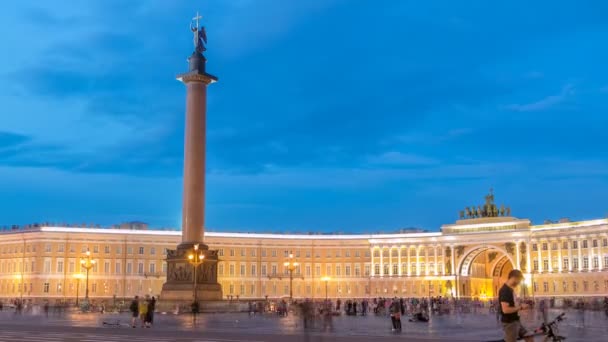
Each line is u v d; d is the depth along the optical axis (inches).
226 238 5659.5
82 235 5206.7
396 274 6023.6
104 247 5260.8
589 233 5280.5
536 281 5551.2
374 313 3189.0
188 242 2677.2
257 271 5743.1
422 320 2105.1
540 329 658.2
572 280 5339.6
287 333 1359.5
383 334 1376.7
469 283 5984.3
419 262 6003.9
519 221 5708.7
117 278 5251.0
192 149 2704.2
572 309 3892.7
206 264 2679.6
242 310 2711.6
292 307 2888.8
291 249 5885.8
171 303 2581.2
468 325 1862.7
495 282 6363.2
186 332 1352.1
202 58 2778.1
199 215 2689.5
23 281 5137.8
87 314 2596.0
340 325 1833.2
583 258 5324.8
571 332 1446.9
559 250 5472.4
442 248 5944.9
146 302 1608.0
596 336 1293.1
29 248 5152.6
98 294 5182.1
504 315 624.4
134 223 6008.9
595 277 5187.0
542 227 5565.9
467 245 5856.3
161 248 5433.1
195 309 2229.3
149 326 1592.0
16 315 2493.8
